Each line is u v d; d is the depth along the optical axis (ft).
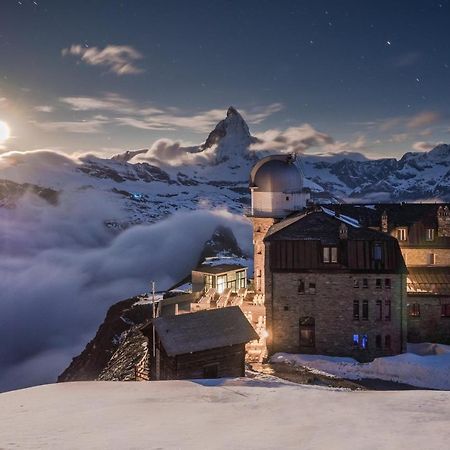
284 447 34.17
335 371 143.43
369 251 157.17
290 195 227.20
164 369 120.57
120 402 54.75
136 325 249.75
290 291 159.63
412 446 33.81
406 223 197.26
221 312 126.62
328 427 40.63
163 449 34.27
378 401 51.67
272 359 155.33
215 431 39.96
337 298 157.48
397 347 156.25
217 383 69.56
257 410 49.03
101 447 35.12
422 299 171.63
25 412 50.42
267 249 161.99
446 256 191.83
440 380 132.26
